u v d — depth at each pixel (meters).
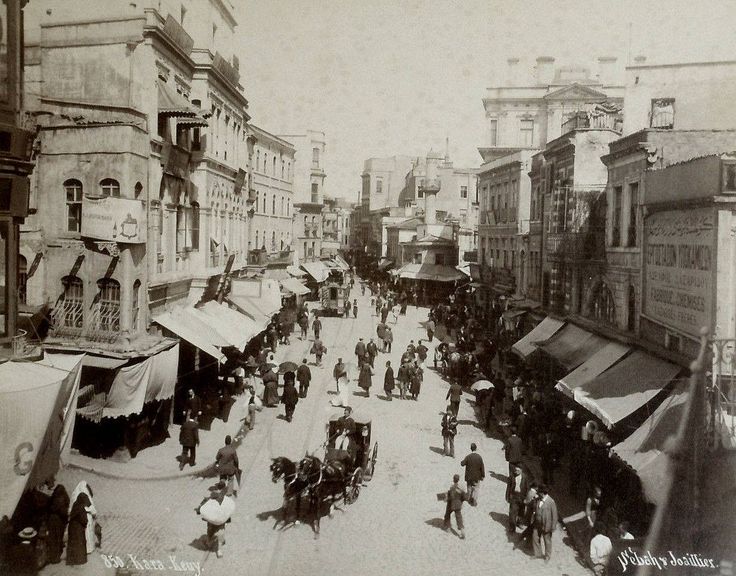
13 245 16.05
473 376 29.73
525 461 19.98
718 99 24.02
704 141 18.94
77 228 19.66
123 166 19.09
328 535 14.22
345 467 16.02
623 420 16.81
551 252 29.25
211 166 27.02
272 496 16.33
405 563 13.10
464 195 71.81
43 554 12.58
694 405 14.18
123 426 17.92
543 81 47.41
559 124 45.91
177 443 19.91
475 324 40.56
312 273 57.97
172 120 23.48
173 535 13.77
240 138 33.50
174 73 23.67
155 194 21.69
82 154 19.28
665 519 13.14
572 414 19.53
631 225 20.91
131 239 18.97
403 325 46.69
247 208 36.12
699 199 15.16
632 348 18.73
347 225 94.44
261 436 20.80
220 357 21.59
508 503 16.66
